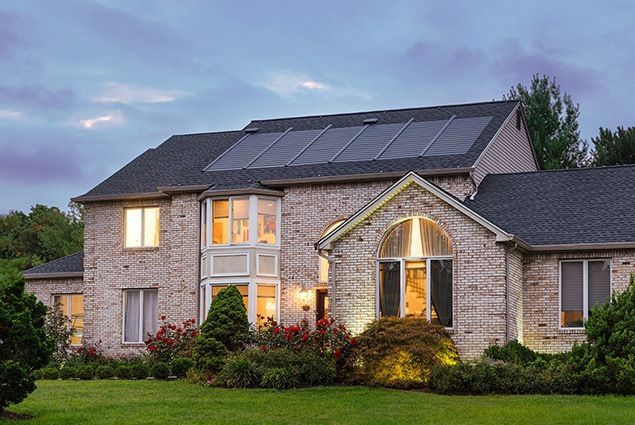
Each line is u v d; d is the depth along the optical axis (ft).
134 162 134.10
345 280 97.25
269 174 118.32
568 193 106.52
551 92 181.47
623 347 78.59
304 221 114.42
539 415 67.21
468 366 81.92
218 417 69.10
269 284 113.50
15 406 72.84
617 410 68.95
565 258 96.99
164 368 99.04
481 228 92.63
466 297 92.43
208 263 115.03
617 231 96.37
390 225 96.02
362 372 88.84
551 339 96.43
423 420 66.54
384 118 130.82
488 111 126.11
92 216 127.34
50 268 133.80
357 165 115.44
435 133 120.78
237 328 99.25
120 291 124.57
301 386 87.25
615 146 174.29
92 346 124.77
